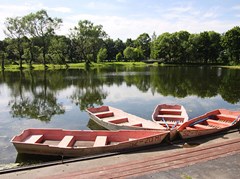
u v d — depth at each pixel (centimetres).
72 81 3158
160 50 6931
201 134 897
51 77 3669
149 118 1372
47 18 5400
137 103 1781
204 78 3425
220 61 6900
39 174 630
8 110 1622
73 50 7619
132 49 7962
